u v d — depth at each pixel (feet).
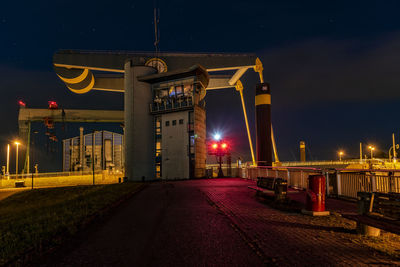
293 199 36.73
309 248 16.15
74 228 23.41
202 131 160.97
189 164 149.79
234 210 29.86
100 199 44.47
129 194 53.31
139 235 20.97
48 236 21.16
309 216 25.68
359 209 20.17
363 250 15.62
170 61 183.42
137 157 160.35
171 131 159.74
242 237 19.06
